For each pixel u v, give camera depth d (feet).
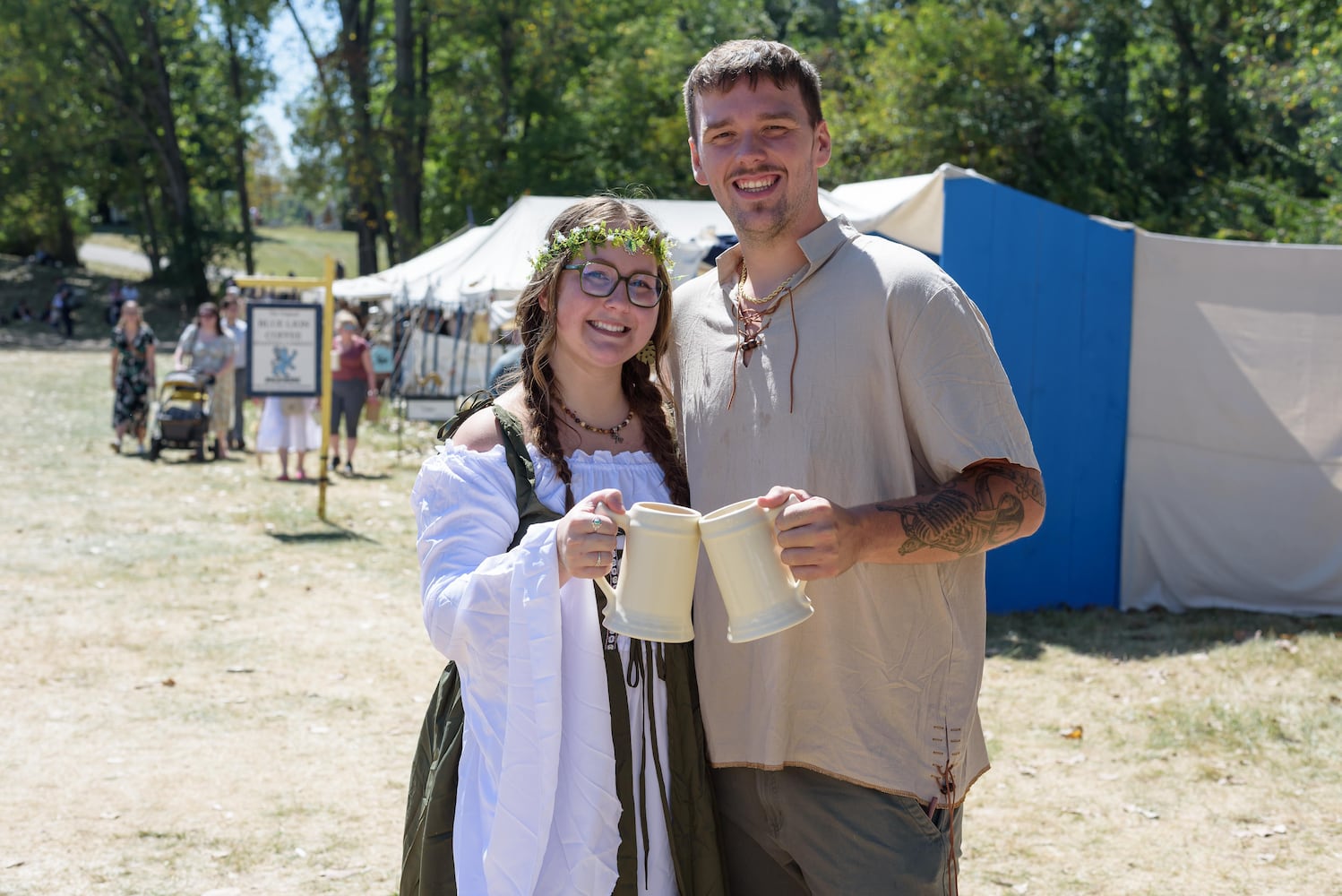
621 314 7.14
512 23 105.91
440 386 51.01
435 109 109.09
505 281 49.52
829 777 6.79
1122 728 17.87
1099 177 71.20
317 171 109.70
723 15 112.27
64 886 12.38
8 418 54.19
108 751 16.14
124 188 138.51
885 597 6.61
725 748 7.13
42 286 143.95
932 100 70.38
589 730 6.82
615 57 108.06
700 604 7.18
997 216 23.88
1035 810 14.99
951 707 6.78
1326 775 15.94
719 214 43.88
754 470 6.90
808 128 6.84
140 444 46.24
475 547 6.88
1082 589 25.99
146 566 26.76
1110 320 25.58
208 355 44.06
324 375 33.35
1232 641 22.52
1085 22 80.84
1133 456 26.03
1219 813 14.85
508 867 6.49
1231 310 25.03
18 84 115.44
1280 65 59.41
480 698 6.72
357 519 33.35
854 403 6.64
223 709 17.95
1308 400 24.54
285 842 13.61
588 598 6.88
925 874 6.59
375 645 21.53
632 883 6.89
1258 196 65.82
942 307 6.42
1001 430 6.32
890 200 26.45
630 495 7.34
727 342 7.13
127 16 120.26
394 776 15.67
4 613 22.48
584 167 104.99
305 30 107.96
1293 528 24.80
